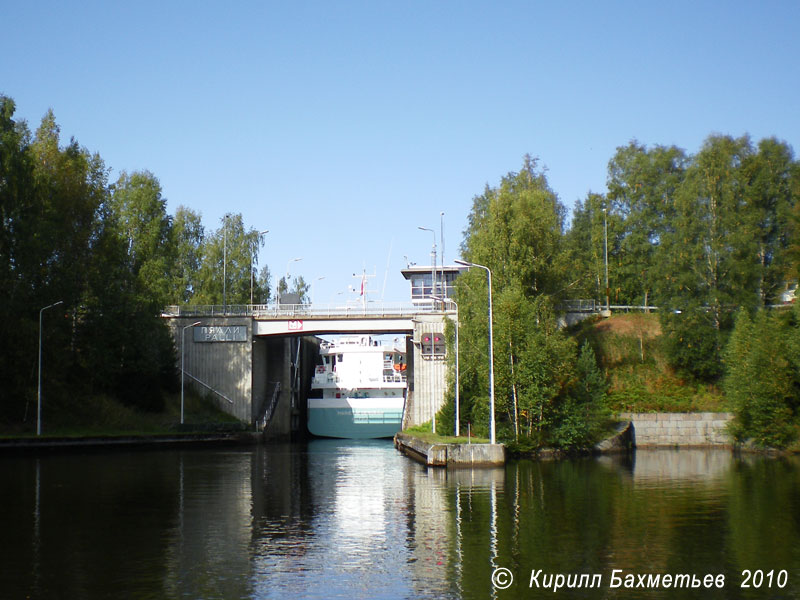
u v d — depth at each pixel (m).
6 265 58.72
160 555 18.34
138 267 85.25
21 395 59.28
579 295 67.69
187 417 77.38
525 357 49.38
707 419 62.78
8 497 28.98
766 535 20.67
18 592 14.90
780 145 70.31
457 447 42.75
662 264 70.56
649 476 37.16
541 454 50.50
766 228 69.25
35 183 65.25
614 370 68.88
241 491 31.66
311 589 15.20
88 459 49.66
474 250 59.34
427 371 75.81
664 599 14.68
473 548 19.12
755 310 65.94
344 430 89.94
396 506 26.72
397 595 14.78
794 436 51.06
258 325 82.75
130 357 72.06
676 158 90.69
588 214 100.94
